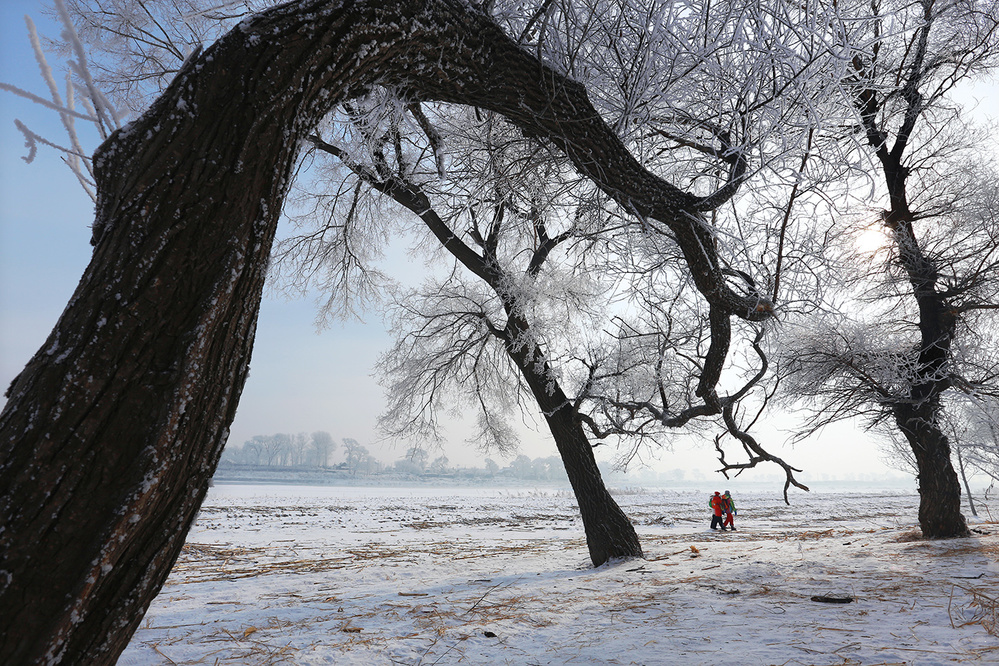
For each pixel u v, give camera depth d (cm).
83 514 130
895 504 4375
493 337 1260
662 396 996
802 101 325
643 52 331
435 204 808
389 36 208
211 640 519
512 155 441
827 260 507
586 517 1104
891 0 536
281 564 1197
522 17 330
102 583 133
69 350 136
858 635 450
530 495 6644
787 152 335
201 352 144
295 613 646
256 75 165
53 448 130
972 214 1123
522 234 916
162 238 146
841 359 1086
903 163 1189
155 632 561
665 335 857
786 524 2408
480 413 1341
